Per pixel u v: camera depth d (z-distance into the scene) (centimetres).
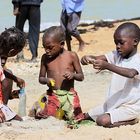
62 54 1250
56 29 1232
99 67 1143
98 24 3719
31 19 2380
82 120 1223
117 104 1189
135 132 1109
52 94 1238
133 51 1194
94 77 1956
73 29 2503
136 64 1181
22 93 1258
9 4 4256
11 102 1478
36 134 1096
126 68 1155
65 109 1226
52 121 1188
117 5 4481
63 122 1189
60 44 1236
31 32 2402
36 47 2419
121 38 1174
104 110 1208
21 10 2362
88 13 4200
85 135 1090
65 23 2495
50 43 1223
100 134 1093
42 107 1235
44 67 1264
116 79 1195
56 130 1132
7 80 1236
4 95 1242
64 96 1230
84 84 1825
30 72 2152
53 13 4059
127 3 4541
